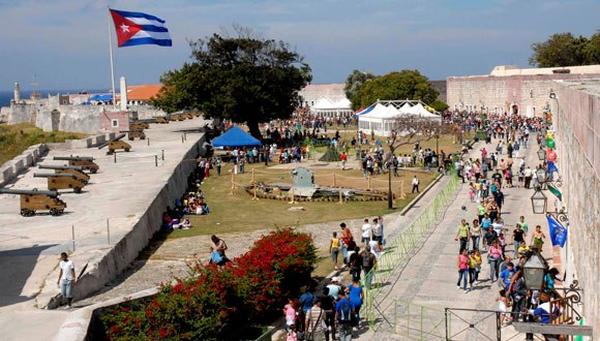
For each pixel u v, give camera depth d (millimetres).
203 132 87125
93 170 52156
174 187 48781
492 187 40375
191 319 17328
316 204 45906
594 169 11133
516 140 76000
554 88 45125
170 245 34531
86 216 35938
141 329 16859
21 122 126875
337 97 170000
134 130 77875
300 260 23391
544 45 145375
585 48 140000
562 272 23906
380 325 21250
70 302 23297
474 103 135250
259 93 81500
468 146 73562
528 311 17641
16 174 51656
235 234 36938
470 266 24891
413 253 30781
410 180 55062
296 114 138250
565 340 14352
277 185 51844
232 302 19562
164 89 109500
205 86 82562
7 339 17484
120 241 29703
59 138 94875
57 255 27797
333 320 20531
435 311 22297
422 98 119062
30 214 36969
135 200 39031
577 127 15555
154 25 72938
